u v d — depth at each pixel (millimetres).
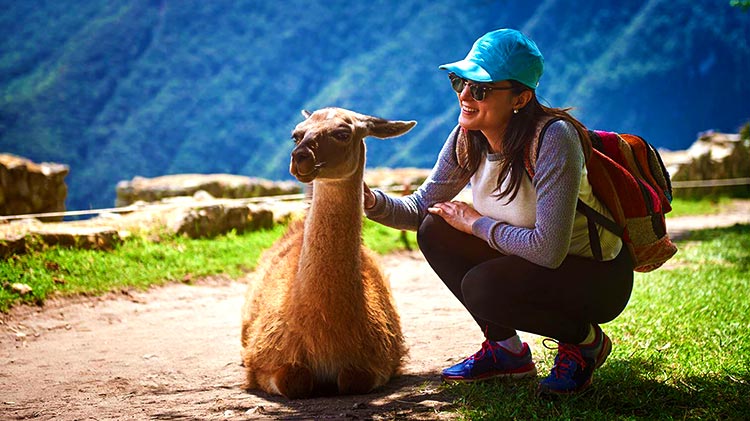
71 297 7629
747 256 9359
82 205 98938
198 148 108188
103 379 5062
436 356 5223
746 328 5473
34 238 8562
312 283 4211
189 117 111500
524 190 3799
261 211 11352
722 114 106438
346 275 4215
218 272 9125
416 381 4582
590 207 3754
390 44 117688
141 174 102812
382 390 4418
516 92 3688
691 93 106188
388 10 121750
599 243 3758
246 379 4660
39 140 98250
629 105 107812
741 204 19344
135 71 114500
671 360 4641
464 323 6371
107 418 4145
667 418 3594
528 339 5391
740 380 4188
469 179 4387
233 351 5797
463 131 4055
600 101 106812
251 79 116062
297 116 117062
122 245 9398
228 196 15031
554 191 3602
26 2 119875
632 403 3848
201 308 7695
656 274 8172
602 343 3951
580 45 112688
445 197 4402
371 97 114062
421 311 7086
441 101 114125
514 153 3717
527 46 3670
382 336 4438
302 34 120312
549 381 3920
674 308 6262
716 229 13156
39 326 6820
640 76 107562
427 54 115250
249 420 3910
